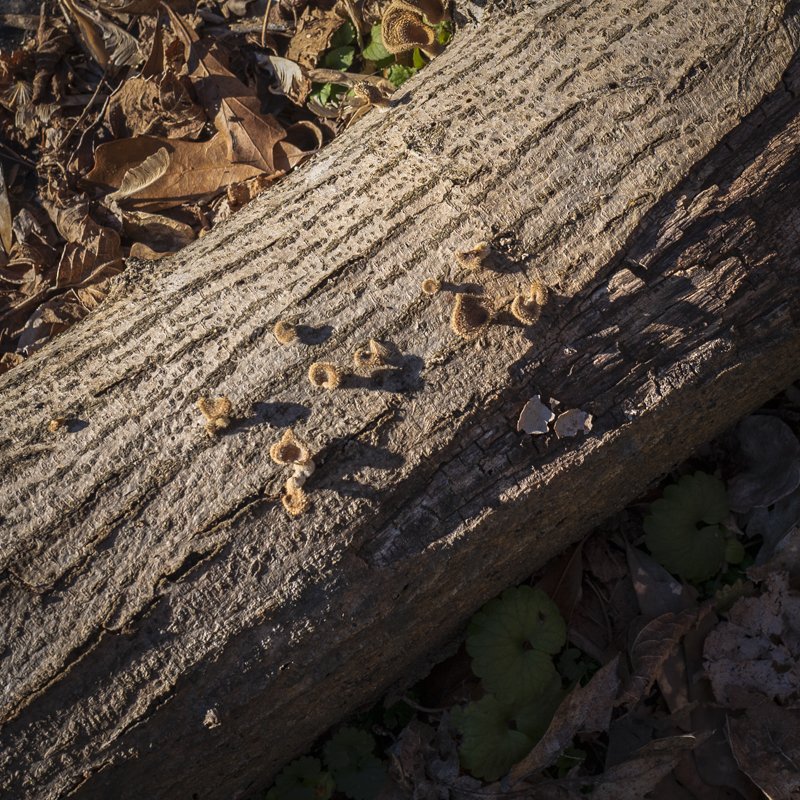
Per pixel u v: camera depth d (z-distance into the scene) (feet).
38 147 2.42
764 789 1.93
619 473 1.94
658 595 2.08
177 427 1.82
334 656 1.84
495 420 1.83
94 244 2.31
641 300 1.85
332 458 1.81
